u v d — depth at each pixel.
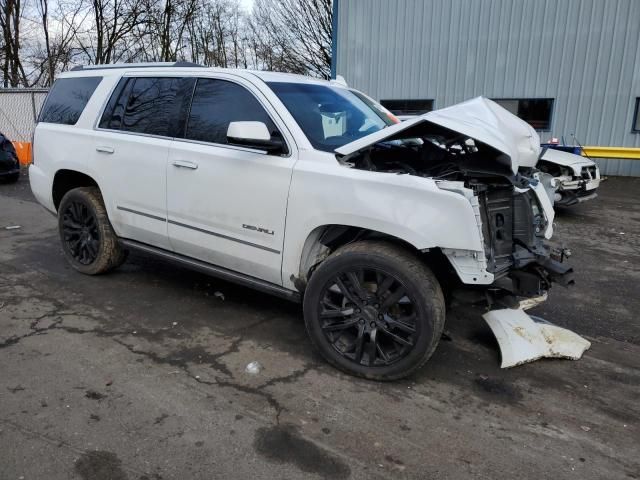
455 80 15.70
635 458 2.65
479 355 3.75
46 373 3.25
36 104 15.73
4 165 10.77
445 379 3.38
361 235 3.42
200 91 4.05
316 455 2.58
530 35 14.63
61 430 2.69
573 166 8.59
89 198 4.81
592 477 2.50
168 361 3.47
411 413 2.97
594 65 14.12
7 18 25.16
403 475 2.46
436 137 3.33
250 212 3.64
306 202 3.36
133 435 2.68
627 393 3.29
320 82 4.34
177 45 27.92
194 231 4.02
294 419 2.87
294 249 3.48
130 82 4.55
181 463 2.49
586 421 2.97
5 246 6.13
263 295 4.72
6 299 4.45
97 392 3.06
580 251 6.88
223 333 3.92
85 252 5.04
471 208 2.91
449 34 15.52
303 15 30.69
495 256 3.30
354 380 3.31
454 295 3.55
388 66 16.41
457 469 2.52
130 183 4.38
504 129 3.22
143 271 5.29
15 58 25.88
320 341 3.41
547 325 3.98
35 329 3.88
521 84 14.98
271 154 3.56
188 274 5.24
